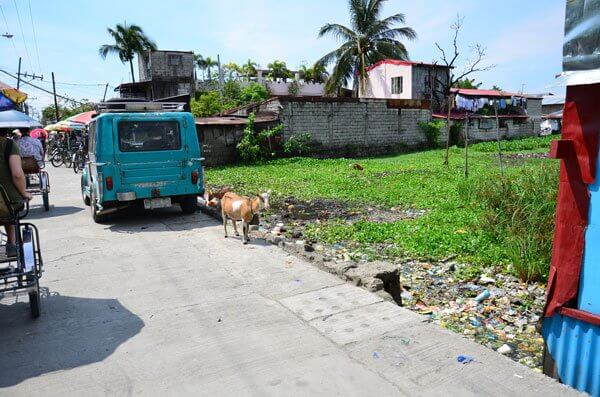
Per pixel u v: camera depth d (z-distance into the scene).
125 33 48.12
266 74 60.88
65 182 17.59
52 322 4.57
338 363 3.56
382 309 4.58
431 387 3.19
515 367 3.42
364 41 37.81
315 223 9.78
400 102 29.22
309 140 25.34
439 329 4.11
